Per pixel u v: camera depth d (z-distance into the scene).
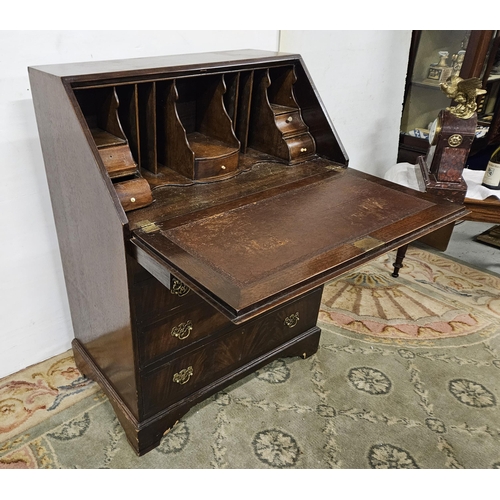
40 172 1.48
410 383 1.76
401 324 2.08
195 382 1.50
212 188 1.35
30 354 1.73
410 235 1.19
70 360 1.79
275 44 1.97
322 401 1.67
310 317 1.78
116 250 1.12
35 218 1.53
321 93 2.29
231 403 1.64
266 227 1.16
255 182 1.41
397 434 1.55
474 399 1.70
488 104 3.26
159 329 1.29
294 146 1.54
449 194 2.11
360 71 2.42
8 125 1.36
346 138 2.57
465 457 1.48
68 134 1.12
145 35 1.54
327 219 1.22
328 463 1.44
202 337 1.43
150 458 1.43
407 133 3.04
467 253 2.72
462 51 2.68
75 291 1.52
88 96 1.26
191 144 1.44
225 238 1.10
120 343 1.31
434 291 2.32
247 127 1.54
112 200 1.05
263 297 0.91
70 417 1.55
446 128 2.06
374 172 2.90
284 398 1.67
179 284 1.26
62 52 1.39
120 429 1.52
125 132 1.31
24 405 1.58
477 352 1.93
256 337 1.61
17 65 1.32
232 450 1.47
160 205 1.23
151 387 1.37
